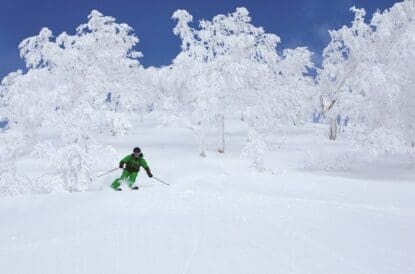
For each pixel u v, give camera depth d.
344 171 19.59
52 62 18.11
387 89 18.28
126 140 28.02
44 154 13.50
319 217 5.75
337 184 12.40
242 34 23.22
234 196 7.69
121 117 14.56
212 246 4.04
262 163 18.73
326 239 4.40
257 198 7.44
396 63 19.48
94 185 14.35
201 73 22.81
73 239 4.45
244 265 3.47
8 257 3.91
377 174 18.84
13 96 15.62
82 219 5.56
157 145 26.28
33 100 15.27
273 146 25.64
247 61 23.42
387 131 18.55
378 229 5.05
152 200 7.11
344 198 9.46
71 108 15.76
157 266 3.47
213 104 22.00
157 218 5.44
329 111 27.81
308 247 4.05
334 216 5.89
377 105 19.06
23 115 15.39
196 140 28.58
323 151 24.12
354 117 19.34
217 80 22.39
